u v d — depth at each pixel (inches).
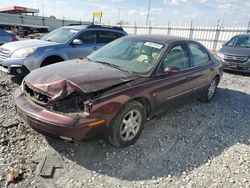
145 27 1125.7
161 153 127.1
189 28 932.6
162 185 103.5
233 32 793.6
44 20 1489.9
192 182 106.6
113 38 306.5
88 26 283.1
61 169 108.8
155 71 139.3
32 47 231.0
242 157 128.6
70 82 111.3
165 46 152.3
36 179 101.3
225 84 296.4
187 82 163.9
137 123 131.2
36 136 133.7
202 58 192.2
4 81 233.6
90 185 100.5
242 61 350.0
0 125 142.3
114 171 110.3
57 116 105.6
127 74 131.5
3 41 387.5
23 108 114.7
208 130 158.6
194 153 129.5
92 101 106.7
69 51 254.7
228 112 195.5
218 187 104.1
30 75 131.0
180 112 185.5
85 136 107.7
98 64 146.3
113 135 119.3
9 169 105.8
